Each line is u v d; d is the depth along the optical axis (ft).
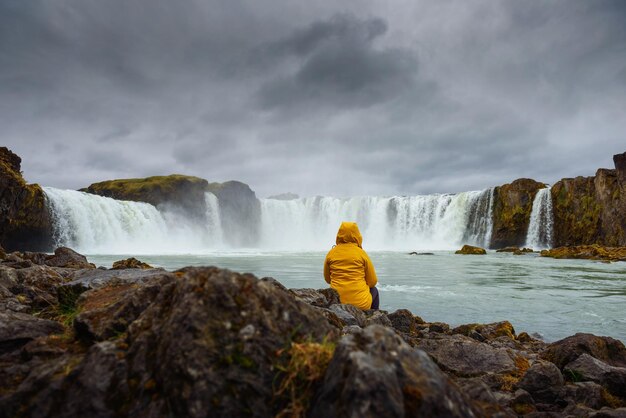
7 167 111.04
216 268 8.45
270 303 8.07
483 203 192.03
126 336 8.34
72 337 9.81
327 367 7.06
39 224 122.62
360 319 19.53
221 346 7.21
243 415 6.73
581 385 13.56
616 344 17.74
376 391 6.05
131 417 6.88
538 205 177.27
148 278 13.80
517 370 15.74
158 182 198.70
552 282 53.36
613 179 153.79
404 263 90.12
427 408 6.30
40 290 17.99
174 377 6.91
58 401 7.19
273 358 7.38
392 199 212.23
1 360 9.02
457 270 71.41
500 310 33.14
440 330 24.84
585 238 162.71
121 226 154.92
